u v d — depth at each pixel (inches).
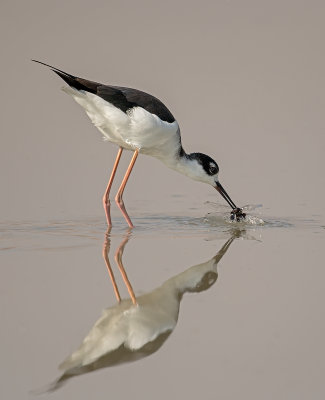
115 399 238.1
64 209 538.0
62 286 346.3
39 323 296.2
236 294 339.0
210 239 448.5
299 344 280.7
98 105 460.8
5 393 238.5
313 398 241.9
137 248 424.2
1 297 326.3
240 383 250.4
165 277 365.1
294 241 442.0
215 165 548.1
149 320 304.8
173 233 468.4
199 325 299.4
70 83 447.5
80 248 421.1
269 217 517.7
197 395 241.8
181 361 266.4
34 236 450.3
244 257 403.5
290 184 621.0
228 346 278.8
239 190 604.1
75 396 239.0
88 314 308.8
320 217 516.7
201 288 348.2
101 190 601.6
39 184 608.4
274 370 259.6
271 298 331.9
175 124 502.9
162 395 241.1
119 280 358.6
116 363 264.1
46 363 260.7
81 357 266.5
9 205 543.5
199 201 575.5
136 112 467.5
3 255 399.5
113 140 503.5
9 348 271.4
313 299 330.6
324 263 388.5
